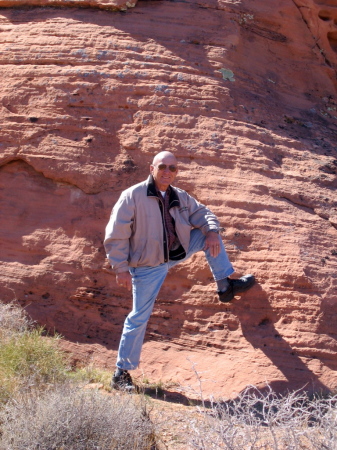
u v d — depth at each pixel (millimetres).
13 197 5988
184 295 5215
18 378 4117
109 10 6613
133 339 4383
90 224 5664
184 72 6117
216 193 5453
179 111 5895
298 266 5008
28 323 5371
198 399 4543
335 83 7422
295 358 4727
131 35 6348
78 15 6609
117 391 4320
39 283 5602
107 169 5789
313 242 5211
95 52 6234
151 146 5758
